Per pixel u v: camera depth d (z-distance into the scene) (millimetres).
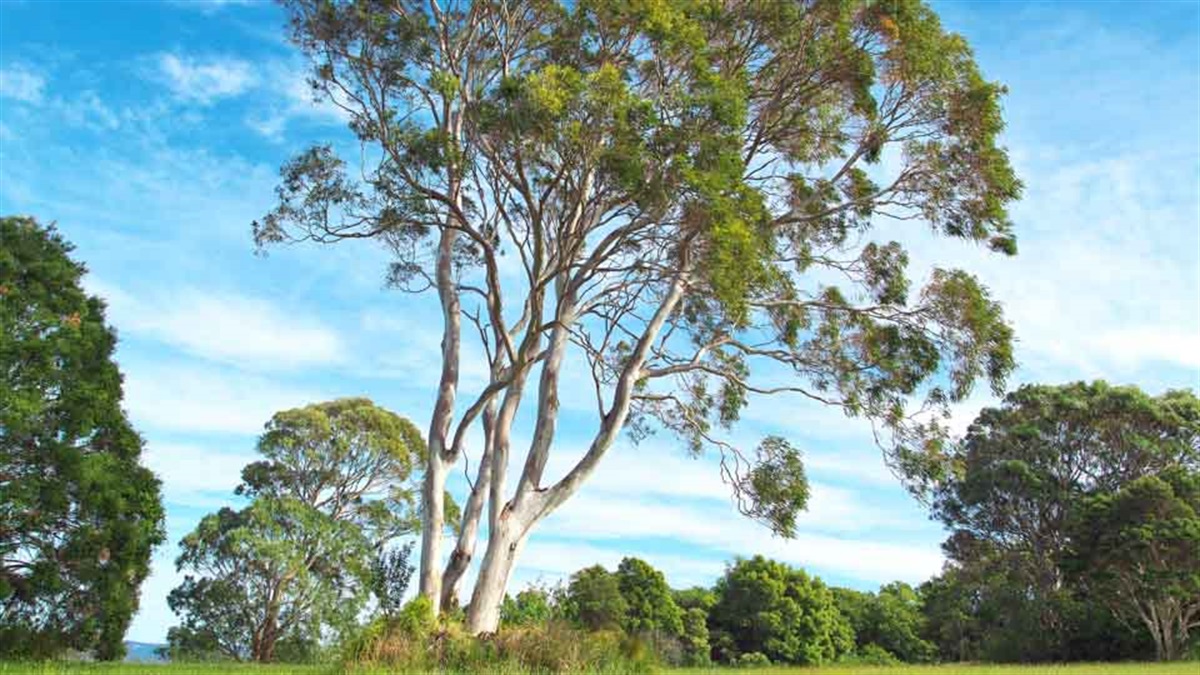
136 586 27906
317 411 47594
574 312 21234
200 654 40688
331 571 44531
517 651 17453
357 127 20234
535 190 20281
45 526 26344
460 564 20109
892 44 19578
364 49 19672
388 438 48344
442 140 18219
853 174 21875
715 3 19219
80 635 26250
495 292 19719
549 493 20094
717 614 64375
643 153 16828
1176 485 45219
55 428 27031
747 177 21359
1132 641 46031
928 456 22078
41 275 29031
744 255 17234
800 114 20641
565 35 19359
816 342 22844
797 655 61094
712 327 23469
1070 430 52625
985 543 54156
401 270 22875
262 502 43938
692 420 24406
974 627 57062
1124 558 42656
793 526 22750
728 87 17172
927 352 21750
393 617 18328
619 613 53969
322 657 30719
